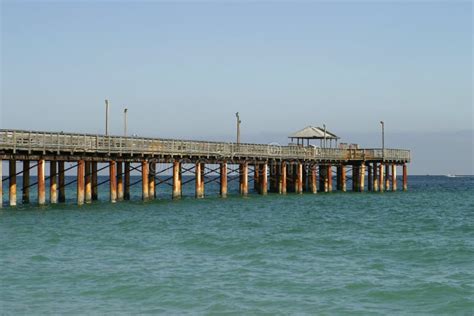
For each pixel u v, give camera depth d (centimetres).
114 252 2941
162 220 4397
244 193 6894
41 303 2028
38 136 4547
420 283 2292
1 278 2356
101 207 5103
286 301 2052
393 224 4362
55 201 5144
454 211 5672
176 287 2222
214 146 6338
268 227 4075
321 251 3020
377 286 2248
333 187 11319
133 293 2147
